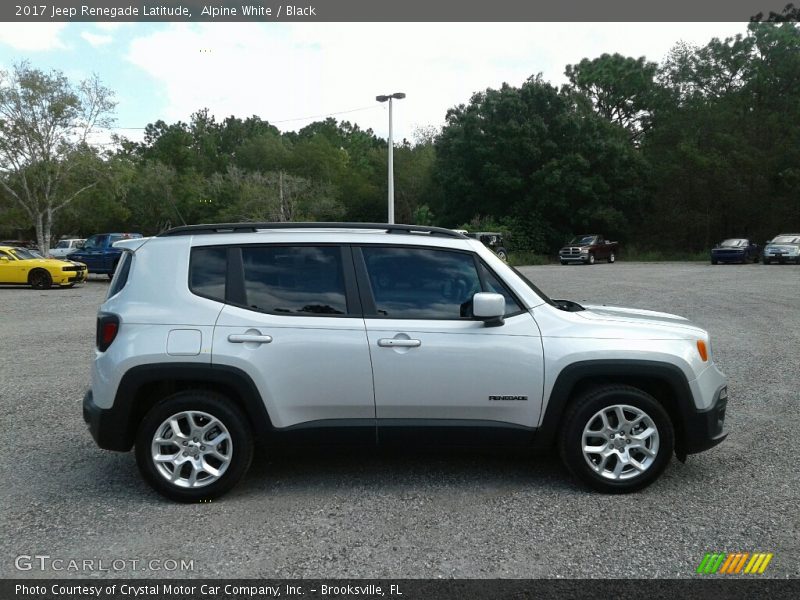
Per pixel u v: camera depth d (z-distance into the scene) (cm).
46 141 3478
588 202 4522
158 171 5553
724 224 4609
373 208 6228
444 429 432
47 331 1238
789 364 858
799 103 4334
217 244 446
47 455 528
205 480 425
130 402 420
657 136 4831
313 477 471
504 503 422
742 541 366
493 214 4688
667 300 1645
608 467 447
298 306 436
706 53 4778
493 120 4612
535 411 435
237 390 421
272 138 6675
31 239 6525
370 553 355
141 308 430
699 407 440
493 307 413
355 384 427
